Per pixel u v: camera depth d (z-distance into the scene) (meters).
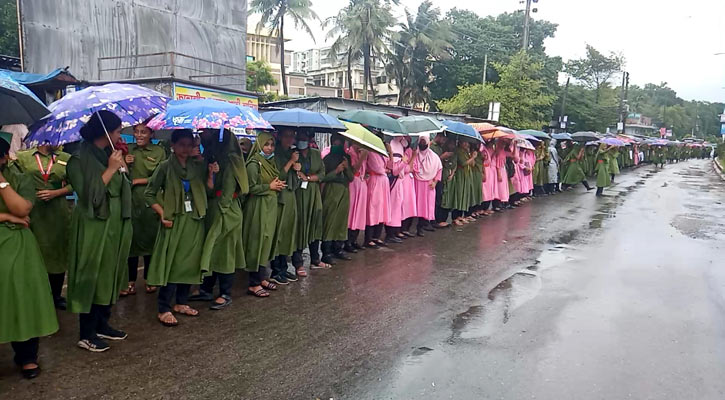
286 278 6.50
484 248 8.79
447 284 6.62
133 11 14.21
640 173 29.05
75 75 13.07
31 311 3.70
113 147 4.11
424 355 4.50
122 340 4.60
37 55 12.36
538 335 4.98
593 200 15.84
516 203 14.22
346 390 3.86
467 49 40.25
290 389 3.85
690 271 7.43
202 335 4.78
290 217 6.28
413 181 9.32
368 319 5.32
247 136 7.47
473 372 4.18
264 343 4.65
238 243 5.43
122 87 4.51
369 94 61.16
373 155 8.16
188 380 3.93
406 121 8.32
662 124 88.81
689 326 5.27
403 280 6.74
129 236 4.42
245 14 17.56
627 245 9.20
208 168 5.13
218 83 16.58
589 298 6.13
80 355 4.27
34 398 3.58
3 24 18.02
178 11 15.35
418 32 38.38
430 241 9.24
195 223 5.00
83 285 4.10
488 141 12.27
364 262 7.62
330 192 7.18
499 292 6.34
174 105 4.87
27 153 5.00
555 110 41.81
